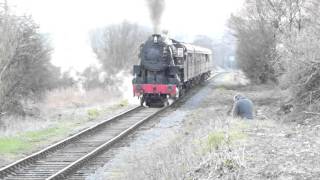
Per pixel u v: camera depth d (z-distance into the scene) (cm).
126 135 2400
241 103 2316
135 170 1586
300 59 2502
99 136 2398
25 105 3984
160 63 3691
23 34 3484
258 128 1866
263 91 4572
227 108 3234
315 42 2462
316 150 1358
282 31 4106
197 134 2008
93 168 1748
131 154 1912
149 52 3709
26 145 2155
